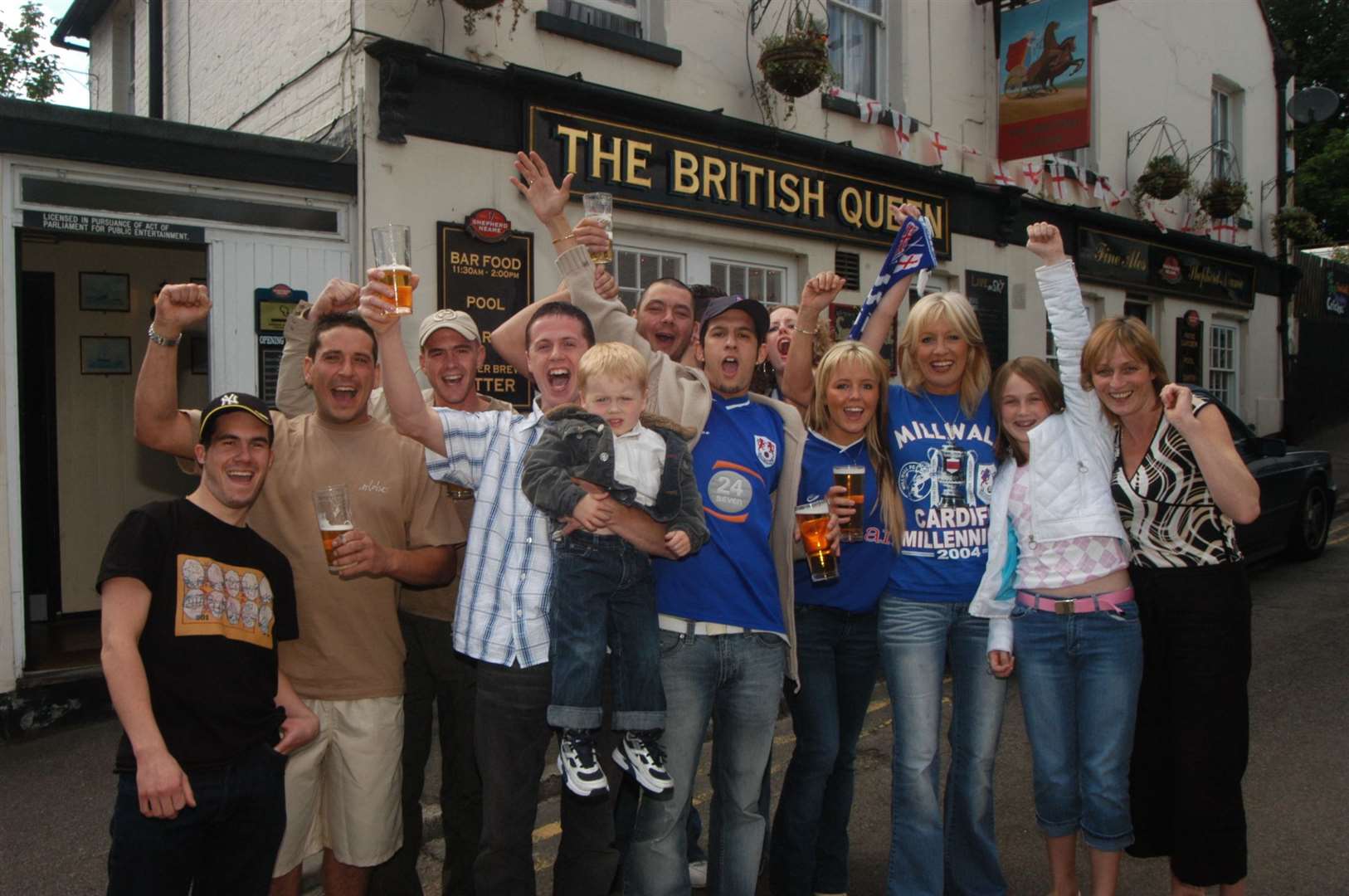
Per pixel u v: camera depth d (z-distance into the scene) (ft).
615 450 8.70
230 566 8.08
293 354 11.58
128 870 7.50
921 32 32.53
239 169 18.74
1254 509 9.41
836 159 29.12
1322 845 12.57
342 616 9.53
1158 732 10.50
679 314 12.00
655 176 24.77
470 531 9.25
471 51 21.57
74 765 15.83
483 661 9.00
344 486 8.93
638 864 9.23
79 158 17.06
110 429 24.23
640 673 8.86
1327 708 17.69
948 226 33.24
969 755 10.77
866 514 10.84
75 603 23.67
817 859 11.55
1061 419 10.48
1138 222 40.88
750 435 10.02
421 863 13.12
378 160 20.33
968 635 10.76
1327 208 74.95
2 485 16.90
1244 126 49.52
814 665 10.89
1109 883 10.16
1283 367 52.31
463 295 21.36
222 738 7.75
